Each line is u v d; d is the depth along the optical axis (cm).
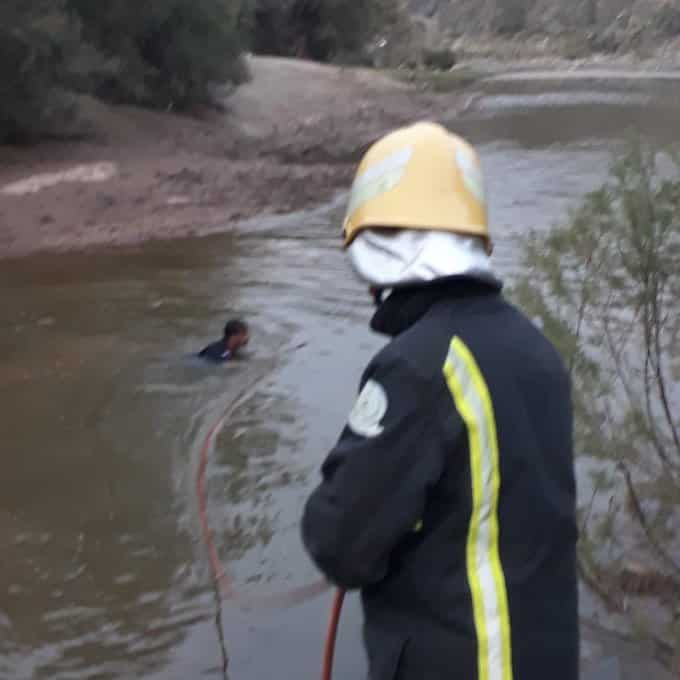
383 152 287
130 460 776
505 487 266
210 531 663
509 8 10325
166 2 2625
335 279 1305
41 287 1288
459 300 279
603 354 663
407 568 272
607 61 7900
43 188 1802
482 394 266
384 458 262
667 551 582
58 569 622
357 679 501
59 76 2197
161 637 549
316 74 3988
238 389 921
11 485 736
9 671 523
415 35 6819
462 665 265
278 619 558
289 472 750
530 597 267
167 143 2375
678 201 580
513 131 3206
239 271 1357
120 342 1060
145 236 1577
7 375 963
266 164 2297
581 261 608
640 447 598
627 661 502
